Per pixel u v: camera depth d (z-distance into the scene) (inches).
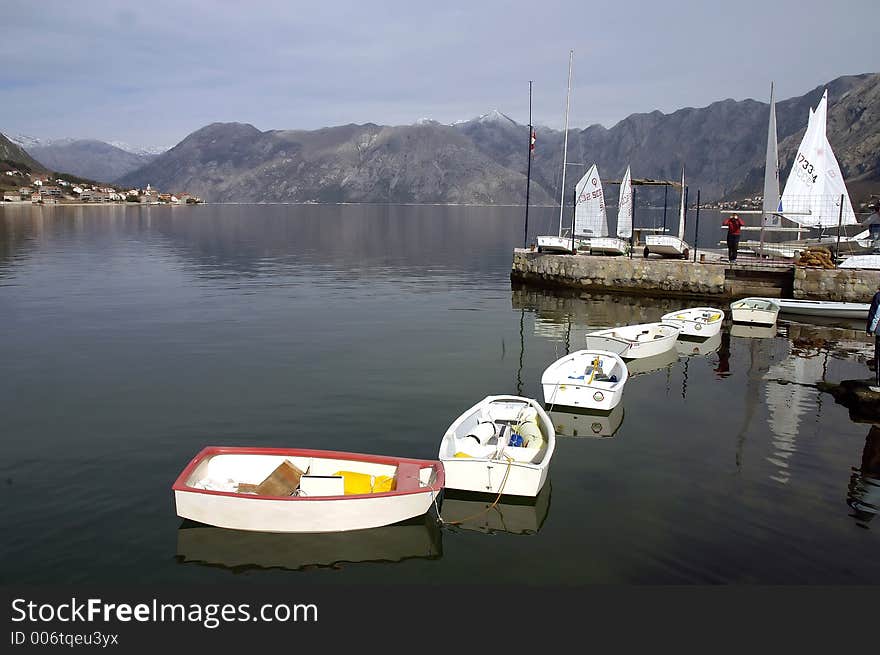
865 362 977.5
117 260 2456.9
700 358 1005.8
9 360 925.8
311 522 447.8
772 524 462.9
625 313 1446.9
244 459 503.5
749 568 409.7
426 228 5684.1
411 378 852.0
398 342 1091.3
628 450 607.2
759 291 1595.7
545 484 532.1
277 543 440.8
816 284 1496.1
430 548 437.7
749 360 991.0
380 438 622.8
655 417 708.0
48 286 1718.8
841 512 480.1
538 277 1857.8
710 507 488.7
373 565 419.2
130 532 447.8
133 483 519.2
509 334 1184.8
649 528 459.2
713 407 745.6
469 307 1493.6
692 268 1644.9
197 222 6033.5
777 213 1931.6
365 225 6063.0
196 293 1630.2
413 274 2140.7
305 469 502.3
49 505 481.7
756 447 614.2
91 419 670.5
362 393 772.6
